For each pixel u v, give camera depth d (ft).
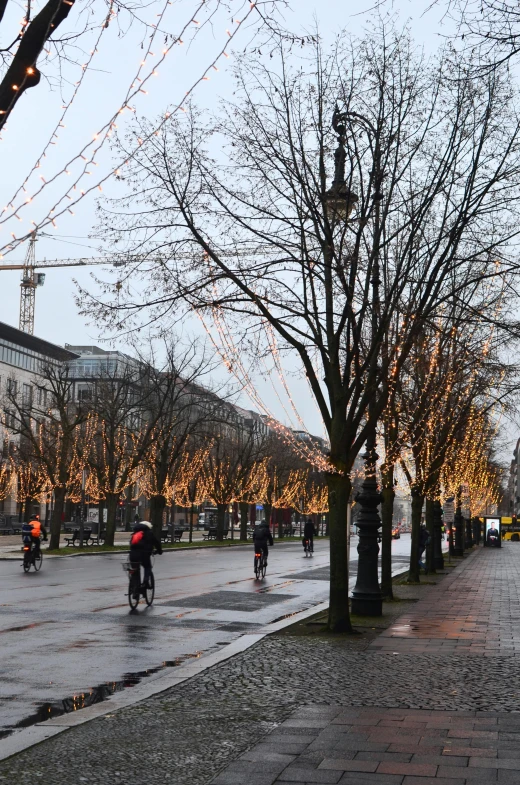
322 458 104.78
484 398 106.11
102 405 184.55
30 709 31.04
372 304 56.95
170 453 198.49
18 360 310.65
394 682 34.68
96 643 47.57
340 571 52.24
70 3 20.85
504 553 219.61
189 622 58.18
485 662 40.06
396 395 79.30
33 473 228.22
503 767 21.88
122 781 20.83
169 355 183.52
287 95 54.13
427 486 99.60
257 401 62.44
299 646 45.57
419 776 21.04
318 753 23.36
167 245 51.55
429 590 88.38
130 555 65.46
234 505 350.43
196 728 26.61
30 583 86.53
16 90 21.13
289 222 53.62
